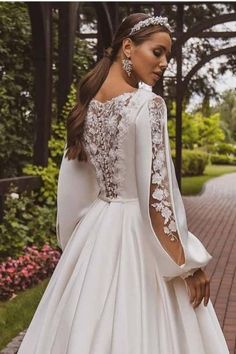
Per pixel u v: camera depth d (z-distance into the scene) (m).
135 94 2.36
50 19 9.02
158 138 2.30
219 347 2.43
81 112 2.51
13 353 4.59
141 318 2.34
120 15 16.59
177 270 2.29
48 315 2.52
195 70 17.38
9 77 11.16
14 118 11.41
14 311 5.85
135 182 2.45
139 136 2.31
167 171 2.29
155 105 2.33
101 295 2.41
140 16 2.45
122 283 2.40
